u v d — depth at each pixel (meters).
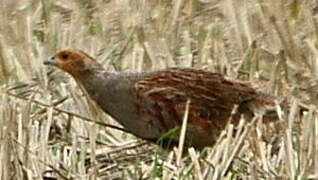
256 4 21.45
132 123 16.95
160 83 16.75
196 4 22.00
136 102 16.80
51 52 20.59
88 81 17.08
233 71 19.33
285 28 20.69
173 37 20.78
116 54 20.27
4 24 21.50
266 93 17.22
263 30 20.95
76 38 20.94
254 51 19.84
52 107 17.11
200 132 16.81
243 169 15.69
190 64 19.55
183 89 16.77
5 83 19.28
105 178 15.89
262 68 19.84
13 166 15.63
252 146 15.86
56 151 16.47
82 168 15.53
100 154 16.56
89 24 21.61
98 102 17.11
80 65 17.09
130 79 16.86
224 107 16.91
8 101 17.36
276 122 17.03
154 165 15.51
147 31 21.00
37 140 16.52
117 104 16.95
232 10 21.27
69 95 18.48
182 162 15.84
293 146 16.09
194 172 15.20
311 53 19.97
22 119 16.75
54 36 20.94
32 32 21.16
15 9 22.25
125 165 16.30
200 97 16.80
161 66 19.53
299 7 21.62
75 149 15.94
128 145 16.92
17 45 20.72
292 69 19.73
